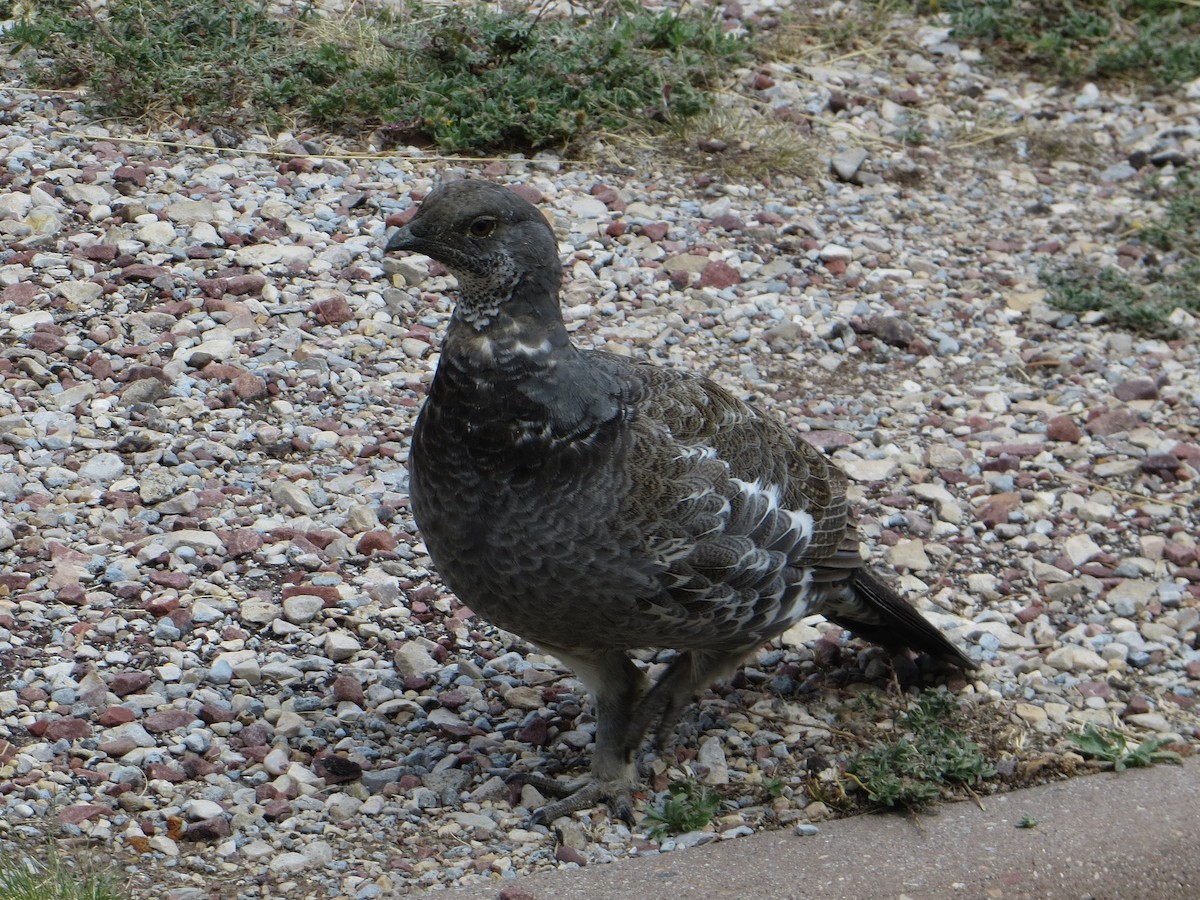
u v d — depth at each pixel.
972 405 11.97
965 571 10.27
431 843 7.65
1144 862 7.78
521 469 7.25
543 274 7.29
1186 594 10.17
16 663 8.38
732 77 15.65
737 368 11.88
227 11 14.23
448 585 7.77
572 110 14.16
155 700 8.26
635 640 7.70
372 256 12.32
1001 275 13.60
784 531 7.96
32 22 14.39
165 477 9.88
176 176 12.73
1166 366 12.70
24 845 7.21
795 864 7.54
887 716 8.94
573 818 7.95
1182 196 14.92
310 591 9.18
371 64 14.05
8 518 9.44
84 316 11.20
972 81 16.64
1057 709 9.04
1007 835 7.88
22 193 12.24
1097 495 11.11
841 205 14.17
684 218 13.47
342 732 8.33
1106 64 17.03
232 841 7.45
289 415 10.68
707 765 8.38
